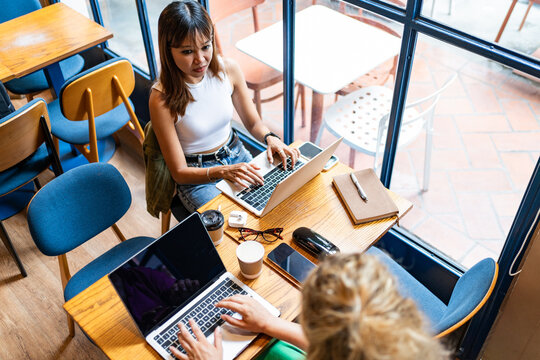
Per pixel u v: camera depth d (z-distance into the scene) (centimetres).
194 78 208
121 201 206
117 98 264
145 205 293
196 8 189
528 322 189
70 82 234
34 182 290
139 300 146
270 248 172
